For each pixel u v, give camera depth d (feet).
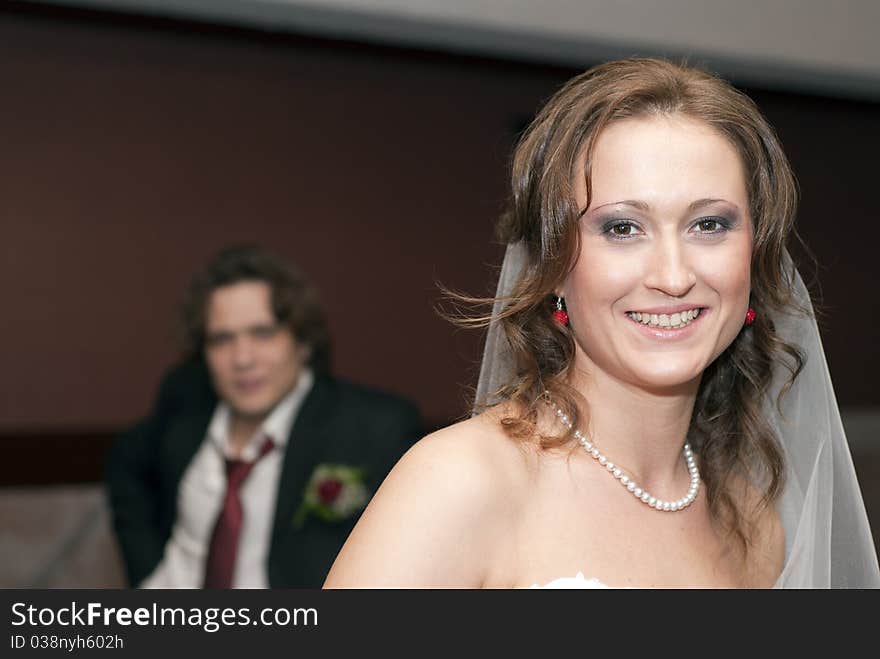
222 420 10.25
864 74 21.93
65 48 20.99
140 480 10.50
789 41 20.92
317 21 20.42
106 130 21.38
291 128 22.75
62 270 21.15
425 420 23.56
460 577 4.43
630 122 4.66
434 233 23.85
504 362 5.40
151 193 21.74
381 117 23.36
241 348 9.93
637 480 5.12
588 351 4.93
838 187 26.94
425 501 4.39
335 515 9.64
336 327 23.18
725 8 20.30
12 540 18.56
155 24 21.06
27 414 20.93
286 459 9.89
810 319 5.65
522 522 4.73
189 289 10.52
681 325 4.66
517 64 23.20
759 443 5.77
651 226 4.59
